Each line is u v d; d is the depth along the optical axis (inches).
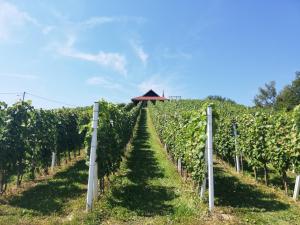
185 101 2075.5
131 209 362.9
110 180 506.9
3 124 456.8
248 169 611.2
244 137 562.6
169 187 466.3
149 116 2094.0
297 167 403.2
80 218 323.6
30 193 436.5
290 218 329.4
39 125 552.1
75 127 754.8
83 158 741.3
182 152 514.0
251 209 357.7
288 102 3309.5
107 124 434.3
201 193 392.5
